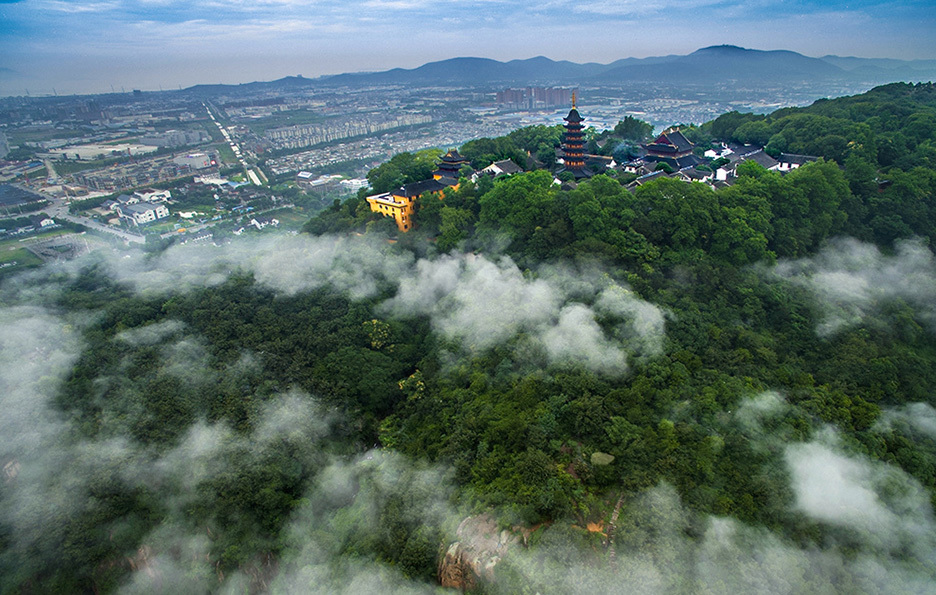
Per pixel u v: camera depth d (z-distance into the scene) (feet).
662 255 339.98
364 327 339.36
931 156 447.42
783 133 551.59
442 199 428.56
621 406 241.76
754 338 286.46
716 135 652.07
